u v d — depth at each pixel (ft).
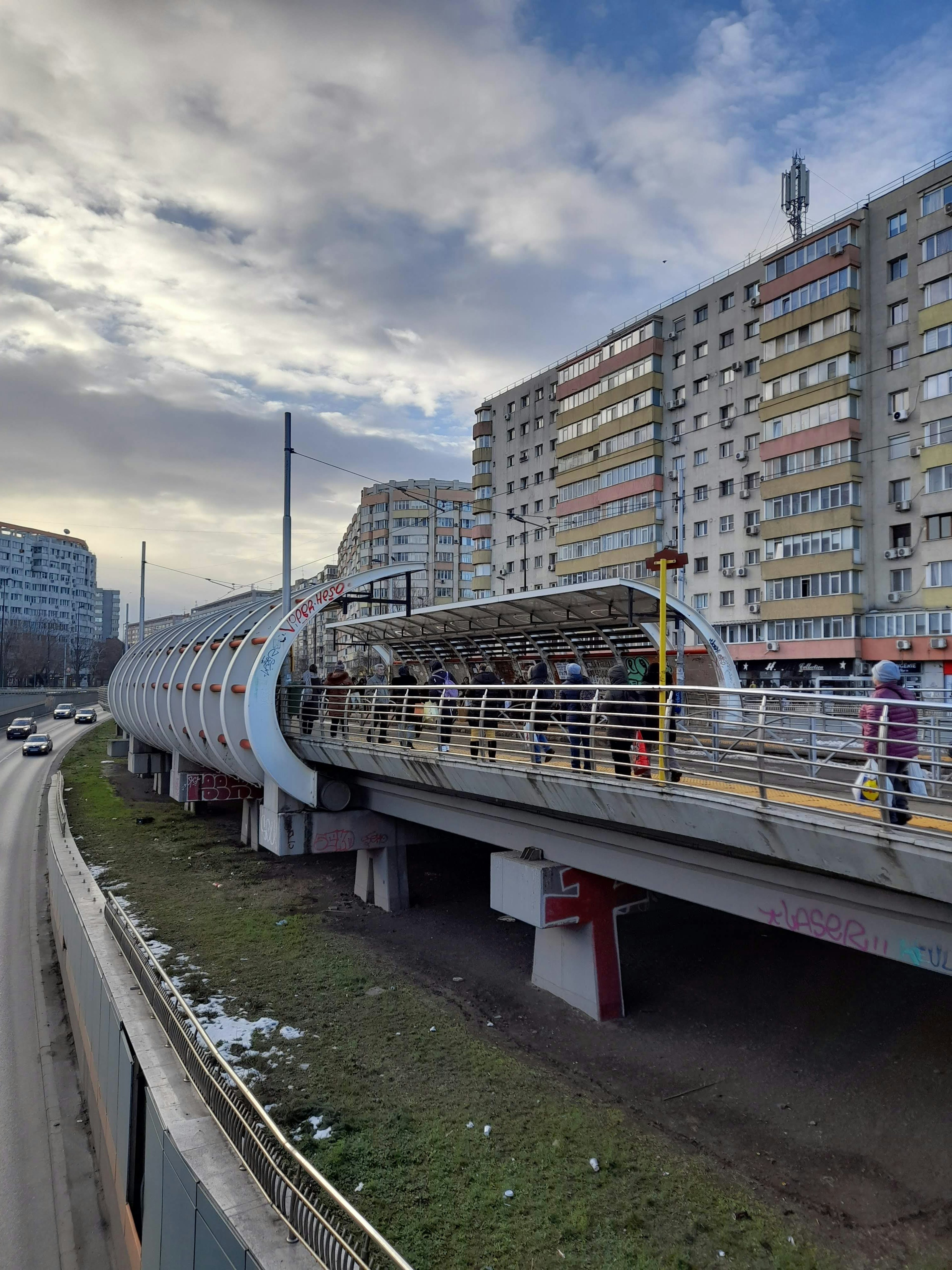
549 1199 24.97
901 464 101.55
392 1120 29.50
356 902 58.70
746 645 118.11
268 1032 36.78
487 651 73.05
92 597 502.38
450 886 62.28
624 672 36.99
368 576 60.95
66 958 51.11
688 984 41.70
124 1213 26.84
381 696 60.64
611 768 37.73
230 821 90.99
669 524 133.90
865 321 105.40
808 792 23.65
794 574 111.04
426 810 49.24
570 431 153.89
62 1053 44.70
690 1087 32.22
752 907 28.71
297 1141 28.22
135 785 119.75
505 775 35.86
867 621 104.32
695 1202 25.05
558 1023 38.06
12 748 179.93
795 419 111.55
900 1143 27.96
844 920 25.30
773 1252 22.85
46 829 96.02
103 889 61.16
